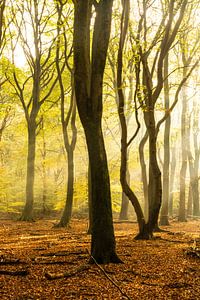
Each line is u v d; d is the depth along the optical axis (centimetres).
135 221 2800
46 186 3644
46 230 2133
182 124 3005
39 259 1077
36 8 2702
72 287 773
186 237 1645
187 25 1786
